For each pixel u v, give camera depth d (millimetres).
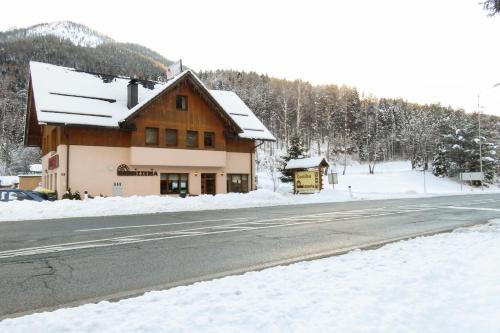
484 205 23250
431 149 86625
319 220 15234
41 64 31406
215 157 31766
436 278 5707
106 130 27984
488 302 4500
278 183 47344
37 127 36500
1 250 9078
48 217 16672
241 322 4148
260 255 8648
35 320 4348
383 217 16375
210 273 7109
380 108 130375
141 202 20469
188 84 30750
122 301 5035
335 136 115938
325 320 4125
